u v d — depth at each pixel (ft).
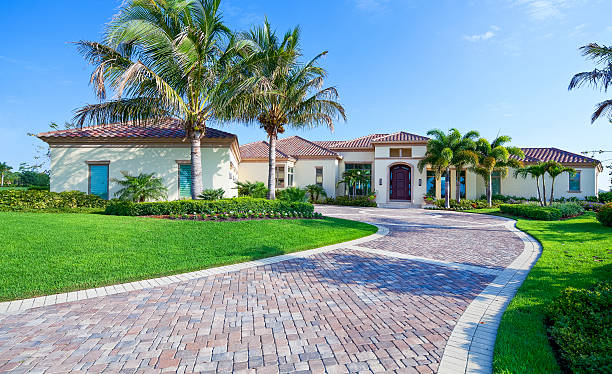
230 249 24.06
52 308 13.35
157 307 13.61
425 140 78.28
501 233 36.09
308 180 85.66
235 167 65.10
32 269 17.37
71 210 39.83
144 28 31.09
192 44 33.78
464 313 13.16
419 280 17.89
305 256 23.53
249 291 15.76
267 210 41.29
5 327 11.55
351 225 38.83
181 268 18.95
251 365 9.28
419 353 9.98
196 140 39.45
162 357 9.66
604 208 39.93
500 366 8.86
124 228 27.71
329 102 46.88
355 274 18.97
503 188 83.71
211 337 10.98
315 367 9.20
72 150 48.32
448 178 71.36
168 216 35.88
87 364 9.23
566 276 17.47
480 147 71.97
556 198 79.46
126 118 38.06
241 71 39.42
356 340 10.84
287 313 13.14
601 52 34.99
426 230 38.06
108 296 14.84
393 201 80.79
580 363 8.34
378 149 81.56
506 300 14.65
